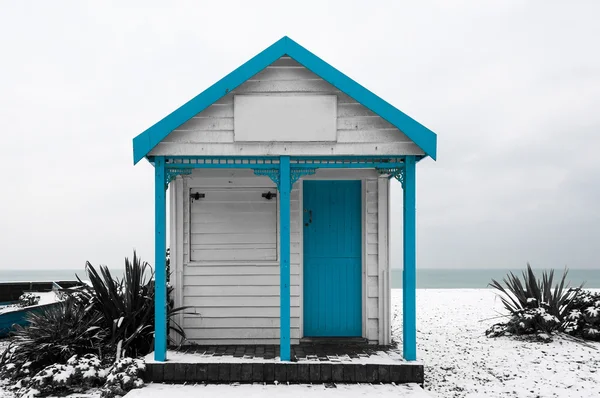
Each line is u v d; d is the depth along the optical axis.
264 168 6.24
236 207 7.45
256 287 7.30
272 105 6.08
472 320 11.73
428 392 5.63
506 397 5.68
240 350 6.73
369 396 5.30
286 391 5.51
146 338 7.05
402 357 6.24
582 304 9.11
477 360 7.41
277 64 6.09
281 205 6.12
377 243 7.45
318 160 6.32
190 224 7.39
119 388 5.50
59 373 5.69
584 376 6.45
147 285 7.63
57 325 6.68
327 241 7.57
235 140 6.04
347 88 5.95
